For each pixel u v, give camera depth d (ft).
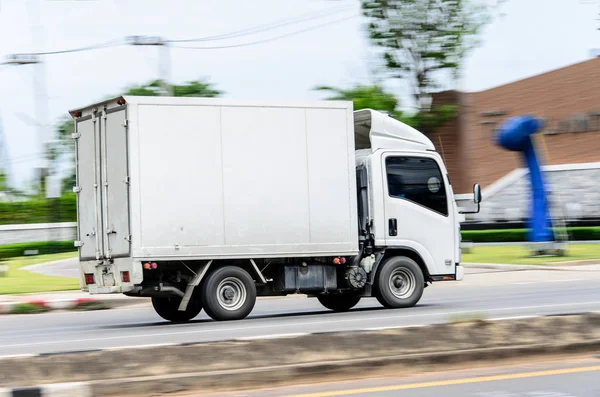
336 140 93.50
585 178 279.08
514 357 56.08
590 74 352.69
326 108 93.15
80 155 93.50
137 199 85.66
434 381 50.62
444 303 102.68
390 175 96.84
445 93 321.11
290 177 91.40
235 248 88.89
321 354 53.62
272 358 52.60
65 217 391.65
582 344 58.08
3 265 205.16
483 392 47.42
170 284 88.74
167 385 47.73
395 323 78.79
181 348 51.52
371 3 309.42
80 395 45.83
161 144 86.63
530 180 197.77
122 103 86.48
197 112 87.97
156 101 86.69
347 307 102.58
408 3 309.83
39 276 188.75
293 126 91.66
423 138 100.27
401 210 96.94
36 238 350.84
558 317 60.08
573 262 174.29
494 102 365.61
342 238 93.40
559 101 343.05
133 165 85.66
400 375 52.70
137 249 85.46
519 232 262.67
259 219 89.92
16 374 48.21
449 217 99.60
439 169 99.66
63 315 113.39
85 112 92.43
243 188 89.35
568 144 318.24
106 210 89.35
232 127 89.20
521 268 168.76
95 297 126.93
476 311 87.71
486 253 218.79
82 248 93.04
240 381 49.21
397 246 96.58
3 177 419.13
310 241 92.02
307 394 47.42
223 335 73.97
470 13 311.27
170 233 86.53
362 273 95.09
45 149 346.74
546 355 56.95
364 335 55.31
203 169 87.92
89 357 49.75
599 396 46.14
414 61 314.35
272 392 48.29
